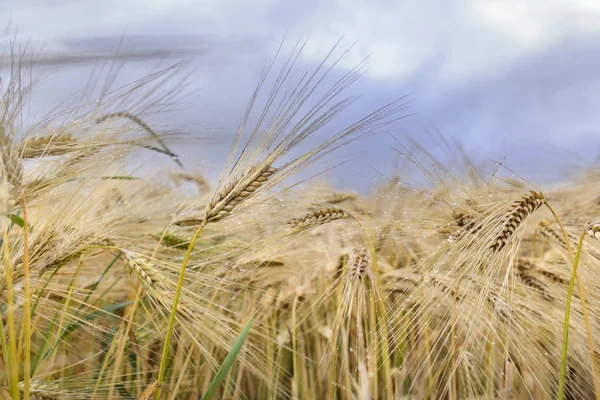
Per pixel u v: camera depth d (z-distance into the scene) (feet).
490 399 2.40
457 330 2.43
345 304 2.49
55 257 2.19
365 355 2.55
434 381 2.38
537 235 2.87
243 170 2.15
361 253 2.61
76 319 2.31
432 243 2.73
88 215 2.34
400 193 2.89
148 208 2.75
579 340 2.36
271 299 2.84
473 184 2.52
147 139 2.37
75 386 2.26
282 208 2.64
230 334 2.25
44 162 2.20
